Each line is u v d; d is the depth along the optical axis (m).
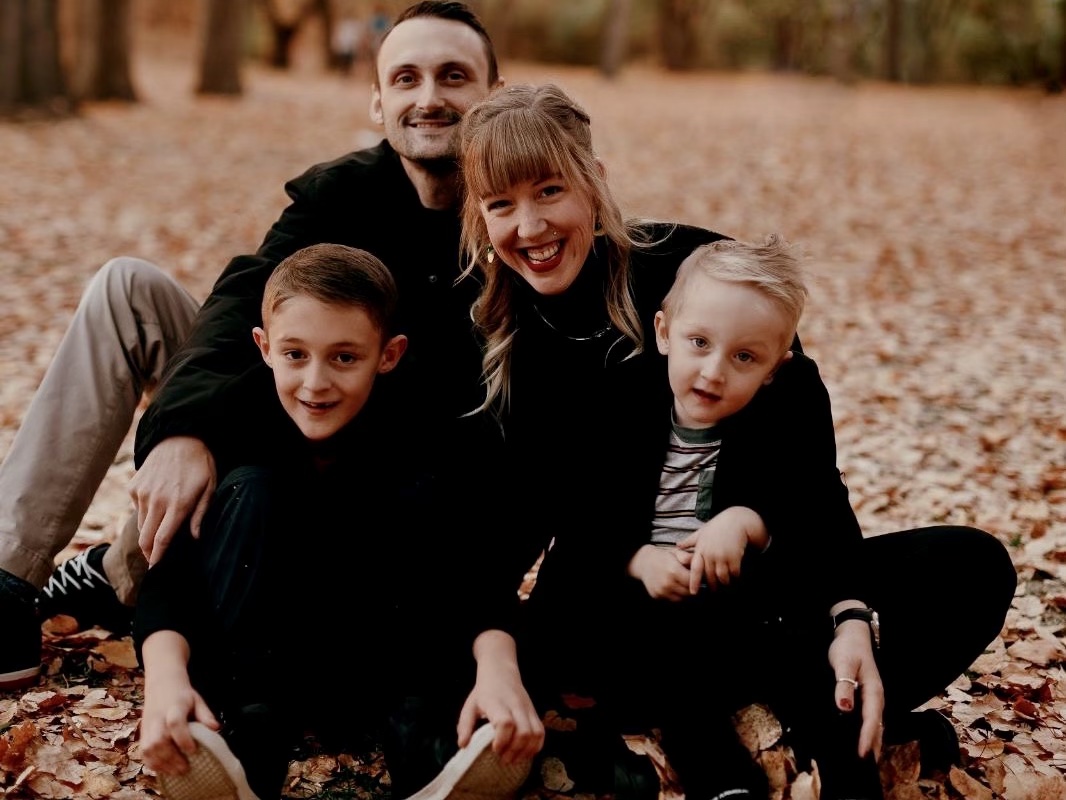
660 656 2.42
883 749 2.47
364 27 31.62
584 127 2.61
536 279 2.57
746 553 2.38
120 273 2.92
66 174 12.84
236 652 2.30
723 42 43.25
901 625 2.45
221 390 2.54
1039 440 5.28
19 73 16.42
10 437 5.05
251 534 2.29
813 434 2.49
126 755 2.59
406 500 2.44
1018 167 15.75
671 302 2.50
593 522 2.51
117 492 4.45
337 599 2.46
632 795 2.35
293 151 15.87
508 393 2.63
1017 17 32.06
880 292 8.83
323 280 2.38
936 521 4.29
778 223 11.98
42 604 3.09
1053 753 2.67
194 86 22.30
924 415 5.70
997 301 8.47
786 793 2.26
